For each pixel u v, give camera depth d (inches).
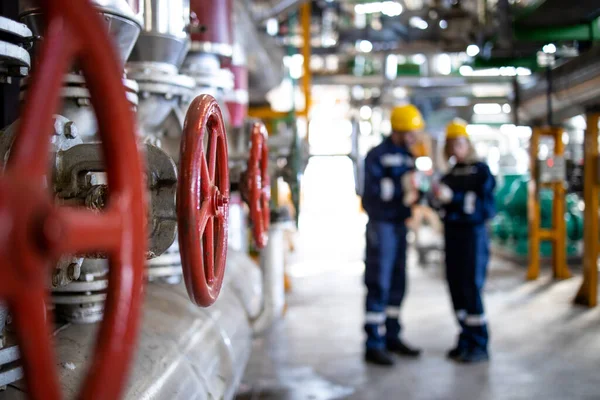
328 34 374.6
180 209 45.0
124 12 71.6
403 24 287.7
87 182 51.9
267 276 142.0
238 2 189.8
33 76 24.1
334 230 591.2
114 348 27.2
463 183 161.0
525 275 292.7
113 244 27.4
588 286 223.6
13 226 21.0
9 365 50.8
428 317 213.3
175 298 91.4
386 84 392.8
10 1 96.0
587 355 165.5
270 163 139.4
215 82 127.6
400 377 151.2
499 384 144.6
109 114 27.7
